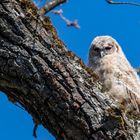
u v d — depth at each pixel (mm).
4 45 5285
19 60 5258
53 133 5391
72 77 5387
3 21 5297
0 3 5305
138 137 5320
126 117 5434
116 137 5223
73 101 5262
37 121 5496
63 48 5535
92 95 5387
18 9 5379
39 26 5453
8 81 5328
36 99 5301
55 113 5273
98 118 5262
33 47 5324
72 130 5238
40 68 5277
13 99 5543
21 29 5332
